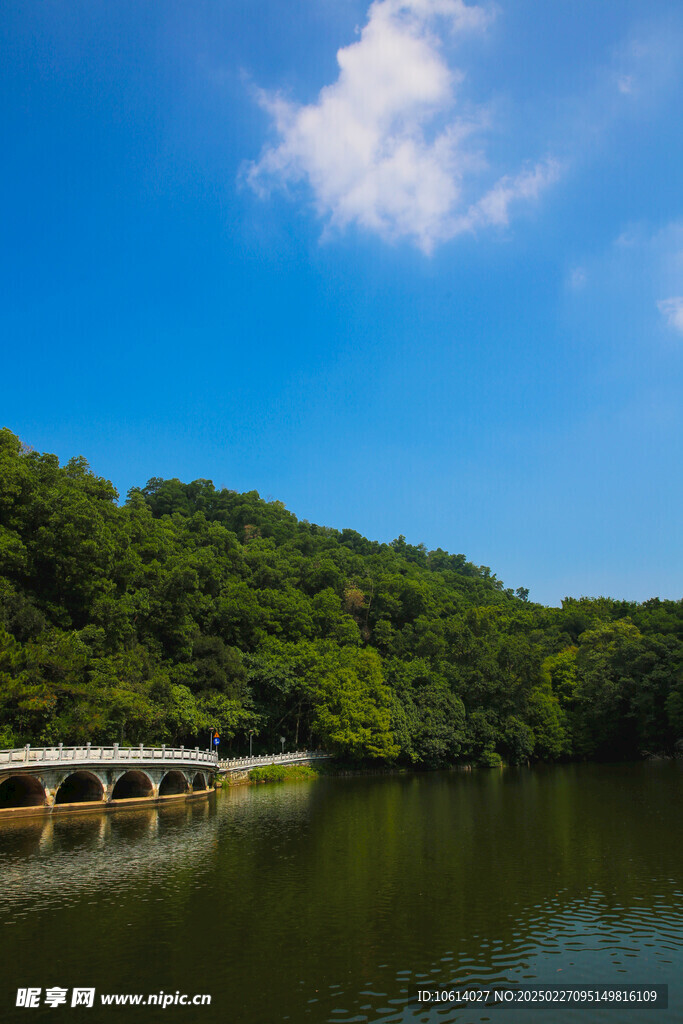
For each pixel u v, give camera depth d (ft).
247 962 71.10
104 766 164.66
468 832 142.82
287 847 125.90
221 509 587.27
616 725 341.62
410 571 596.29
